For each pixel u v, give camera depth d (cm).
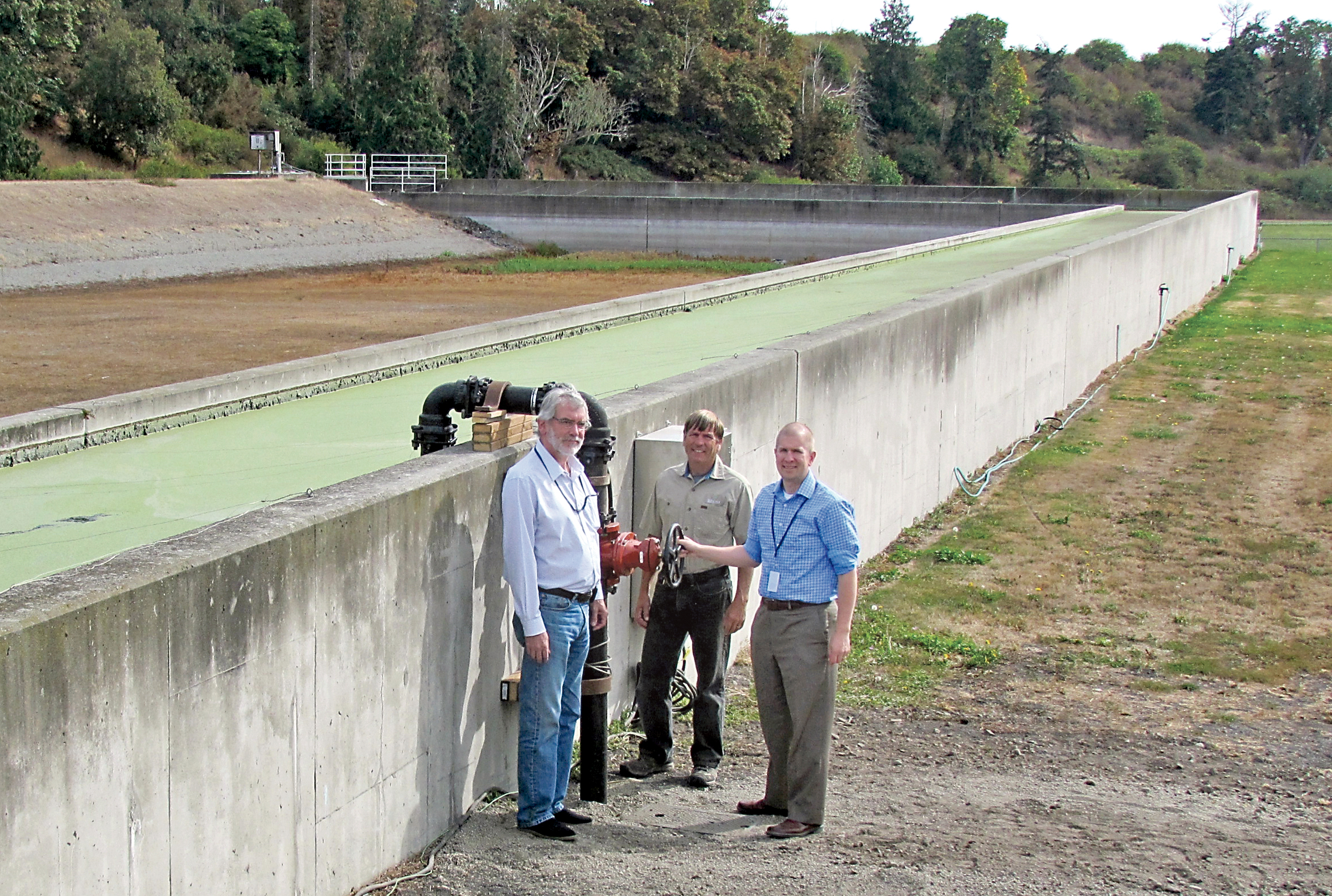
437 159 6944
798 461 602
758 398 970
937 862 571
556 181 6203
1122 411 2064
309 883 483
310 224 5297
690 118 8950
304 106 7775
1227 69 12812
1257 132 12888
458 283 4466
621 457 757
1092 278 2242
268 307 3653
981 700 889
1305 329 2872
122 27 6266
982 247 3184
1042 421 1978
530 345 1513
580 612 588
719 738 714
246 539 441
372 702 517
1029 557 1288
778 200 5416
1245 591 1168
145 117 6253
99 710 374
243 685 438
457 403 652
